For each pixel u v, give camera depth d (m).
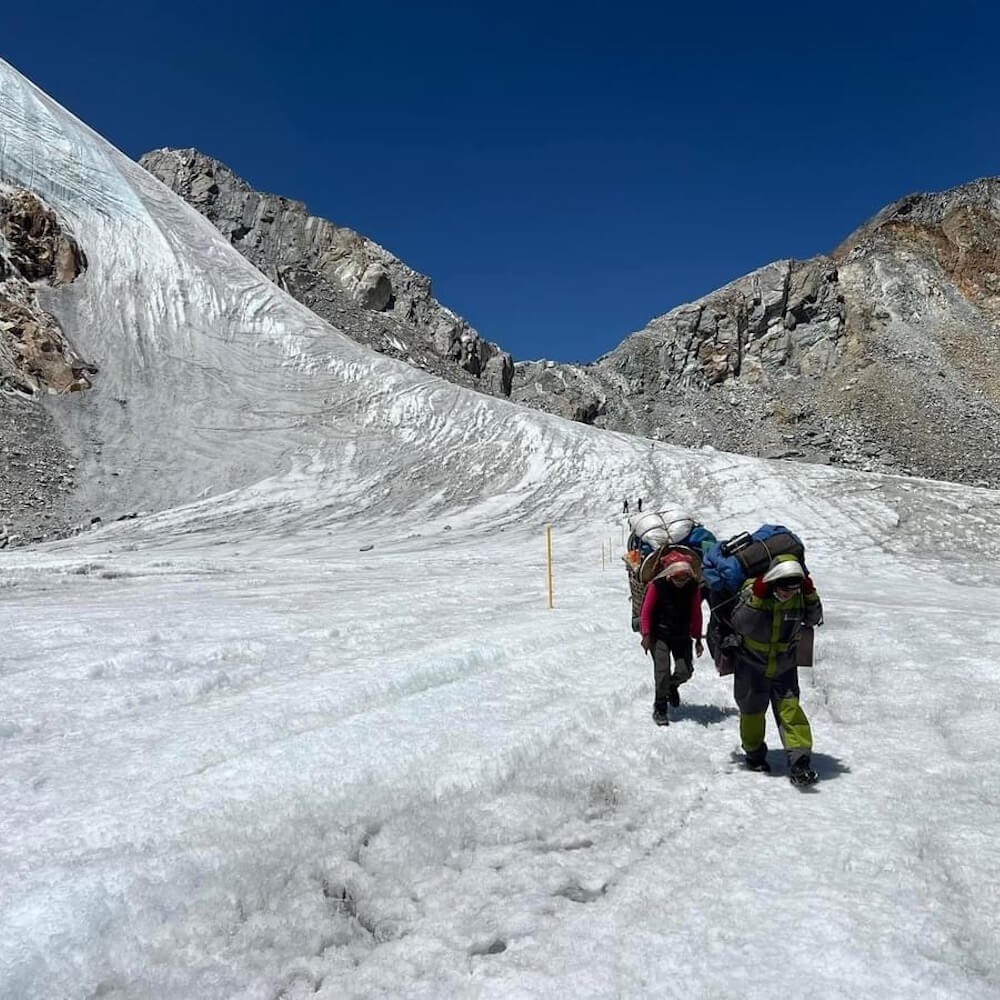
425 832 3.59
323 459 50.78
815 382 105.69
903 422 91.62
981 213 132.38
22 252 64.56
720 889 3.09
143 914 2.85
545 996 2.44
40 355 54.38
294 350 66.44
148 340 63.06
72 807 3.70
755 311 113.00
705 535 5.70
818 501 38.78
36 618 9.04
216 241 82.19
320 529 38.56
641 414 104.19
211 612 9.88
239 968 2.65
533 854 3.44
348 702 5.49
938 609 13.41
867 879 3.15
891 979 2.45
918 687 6.51
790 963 2.55
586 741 5.05
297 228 111.88
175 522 39.84
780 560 4.40
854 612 11.58
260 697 5.64
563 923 2.86
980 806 3.91
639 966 2.57
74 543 34.97
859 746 5.05
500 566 23.78
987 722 5.41
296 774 4.07
